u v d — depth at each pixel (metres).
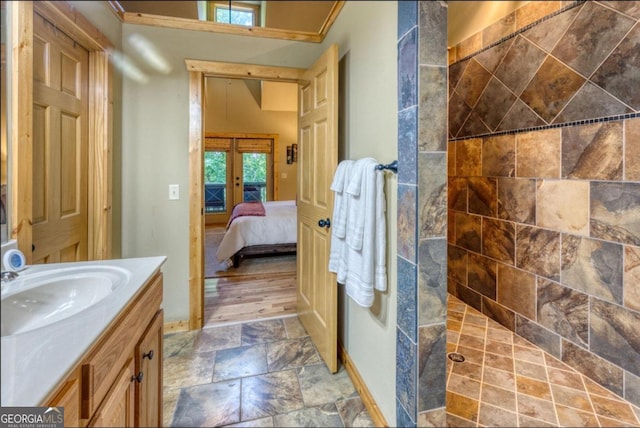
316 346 2.14
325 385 1.79
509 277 2.38
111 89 1.99
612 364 1.69
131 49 2.21
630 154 1.57
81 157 1.79
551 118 2.01
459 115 2.84
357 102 1.78
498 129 2.43
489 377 1.85
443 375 1.21
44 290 0.97
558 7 1.94
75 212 1.74
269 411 1.57
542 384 1.78
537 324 2.16
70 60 1.67
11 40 1.06
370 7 1.60
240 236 4.03
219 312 2.73
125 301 0.86
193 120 2.31
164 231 2.34
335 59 1.78
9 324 0.86
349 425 1.50
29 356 0.61
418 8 1.12
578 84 1.83
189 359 2.02
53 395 0.57
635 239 1.56
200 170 2.35
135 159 2.26
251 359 2.03
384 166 1.36
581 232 1.83
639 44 1.52
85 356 0.67
